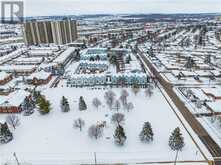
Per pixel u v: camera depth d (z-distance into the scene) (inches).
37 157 3388.3
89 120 4370.1
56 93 5743.1
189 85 6156.5
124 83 6127.0
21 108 4886.8
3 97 5191.9
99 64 7824.8
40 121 4419.3
